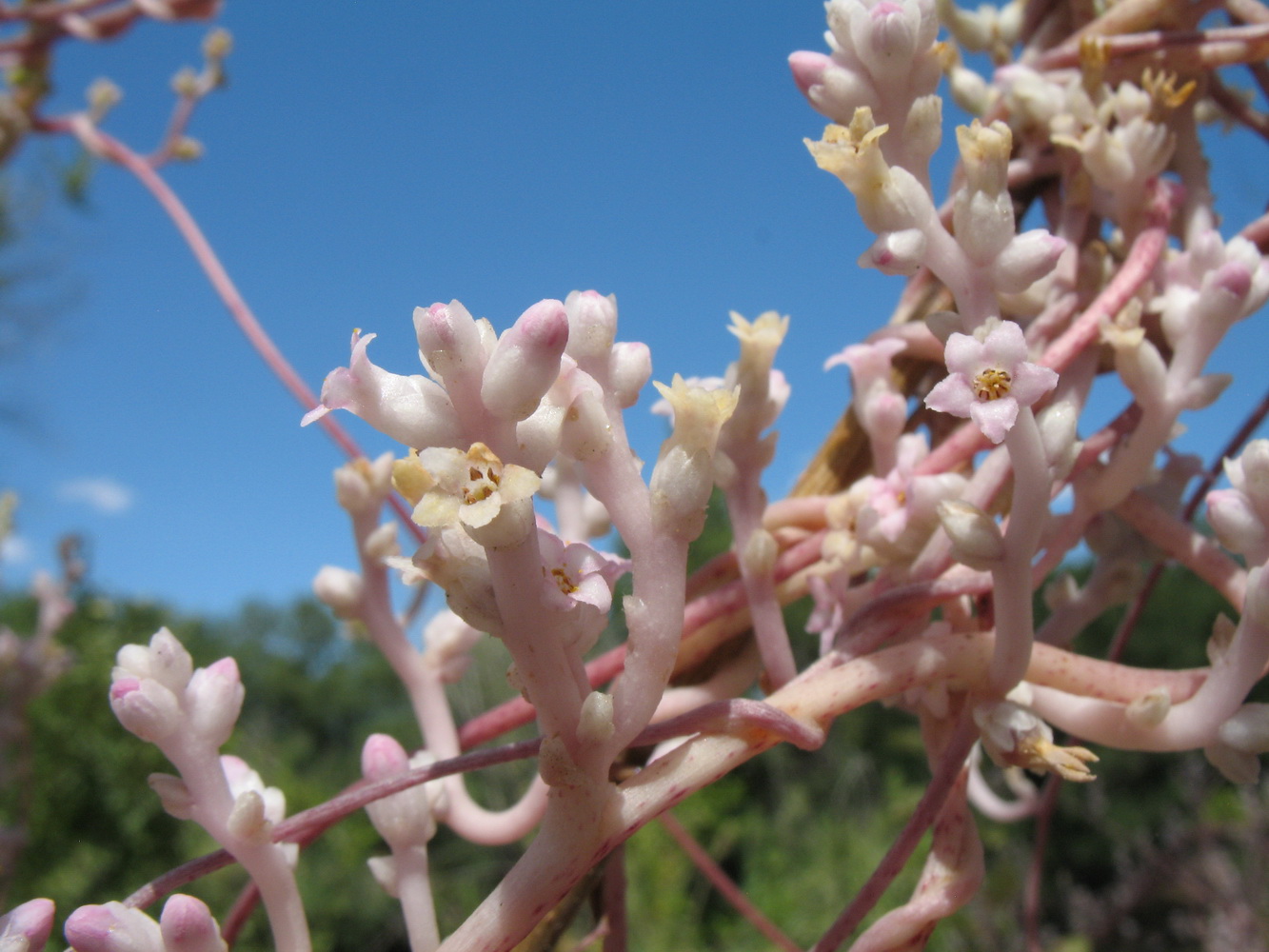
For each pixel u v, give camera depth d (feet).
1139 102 0.18
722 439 0.16
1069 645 0.20
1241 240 0.18
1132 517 0.18
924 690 0.16
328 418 0.28
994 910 1.37
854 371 0.19
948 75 0.23
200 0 0.46
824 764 2.27
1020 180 0.20
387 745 0.16
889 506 0.17
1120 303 0.17
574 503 0.20
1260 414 0.21
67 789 1.64
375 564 0.20
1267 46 0.20
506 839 0.19
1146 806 1.87
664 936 1.62
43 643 0.72
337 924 2.00
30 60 0.49
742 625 0.18
